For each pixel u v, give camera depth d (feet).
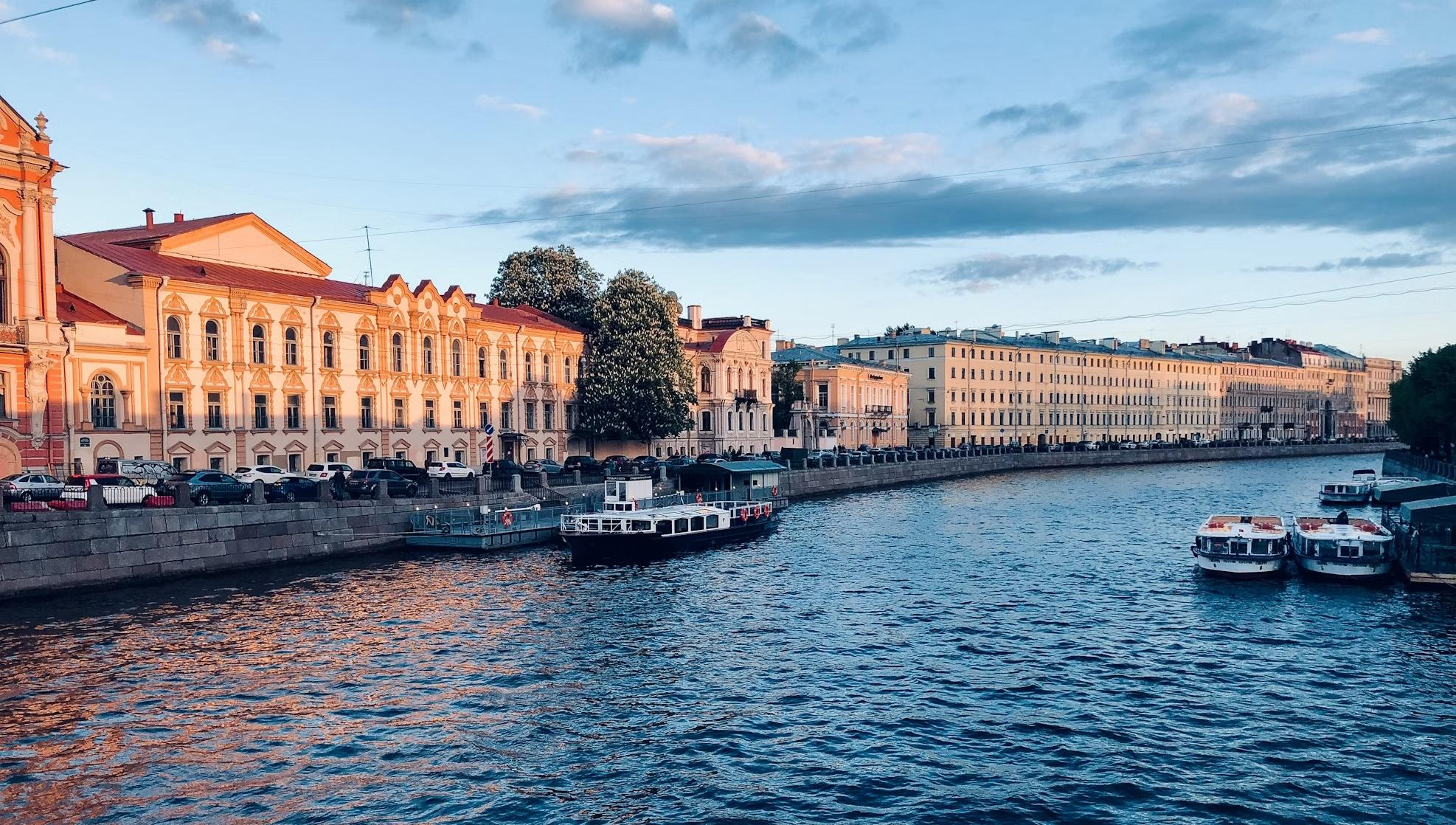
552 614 128.16
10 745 80.64
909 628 121.70
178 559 140.77
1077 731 85.56
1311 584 150.30
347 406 227.61
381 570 157.69
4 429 160.76
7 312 164.55
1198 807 70.95
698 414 349.61
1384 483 284.41
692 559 175.01
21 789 72.69
